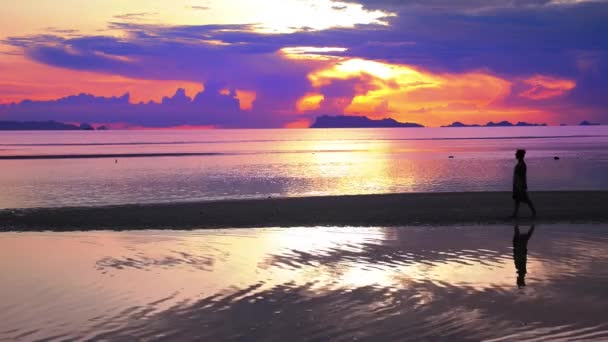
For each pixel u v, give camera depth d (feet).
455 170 191.62
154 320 37.22
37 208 95.66
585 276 47.16
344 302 40.68
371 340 33.06
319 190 134.00
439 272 49.21
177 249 61.52
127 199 118.32
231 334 34.45
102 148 420.36
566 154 291.79
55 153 336.70
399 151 356.59
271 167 213.66
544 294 42.04
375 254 57.31
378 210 88.94
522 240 64.03
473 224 75.92
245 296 42.65
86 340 33.73
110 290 44.75
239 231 73.00
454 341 32.76
